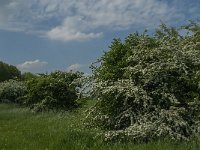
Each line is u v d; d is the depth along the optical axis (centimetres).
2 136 1405
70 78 2691
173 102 1133
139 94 1174
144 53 1245
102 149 1061
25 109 2788
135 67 1211
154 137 1109
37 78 2814
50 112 2461
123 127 1236
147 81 1203
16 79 4184
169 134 1088
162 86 1216
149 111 1201
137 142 1121
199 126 1124
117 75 1287
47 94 2639
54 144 1155
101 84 1213
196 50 1225
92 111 1266
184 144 1023
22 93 3619
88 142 1162
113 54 1310
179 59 1206
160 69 1194
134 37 1330
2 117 2270
